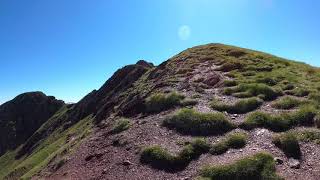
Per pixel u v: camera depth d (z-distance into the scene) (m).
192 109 32.97
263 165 22.50
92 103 115.50
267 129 28.03
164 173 25.03
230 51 54.66
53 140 109.50
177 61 55.94
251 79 39.94
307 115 28.95
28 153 141.38
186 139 28.56
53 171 33.88
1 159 164.62
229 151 25.70
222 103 33.75
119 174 26.34
